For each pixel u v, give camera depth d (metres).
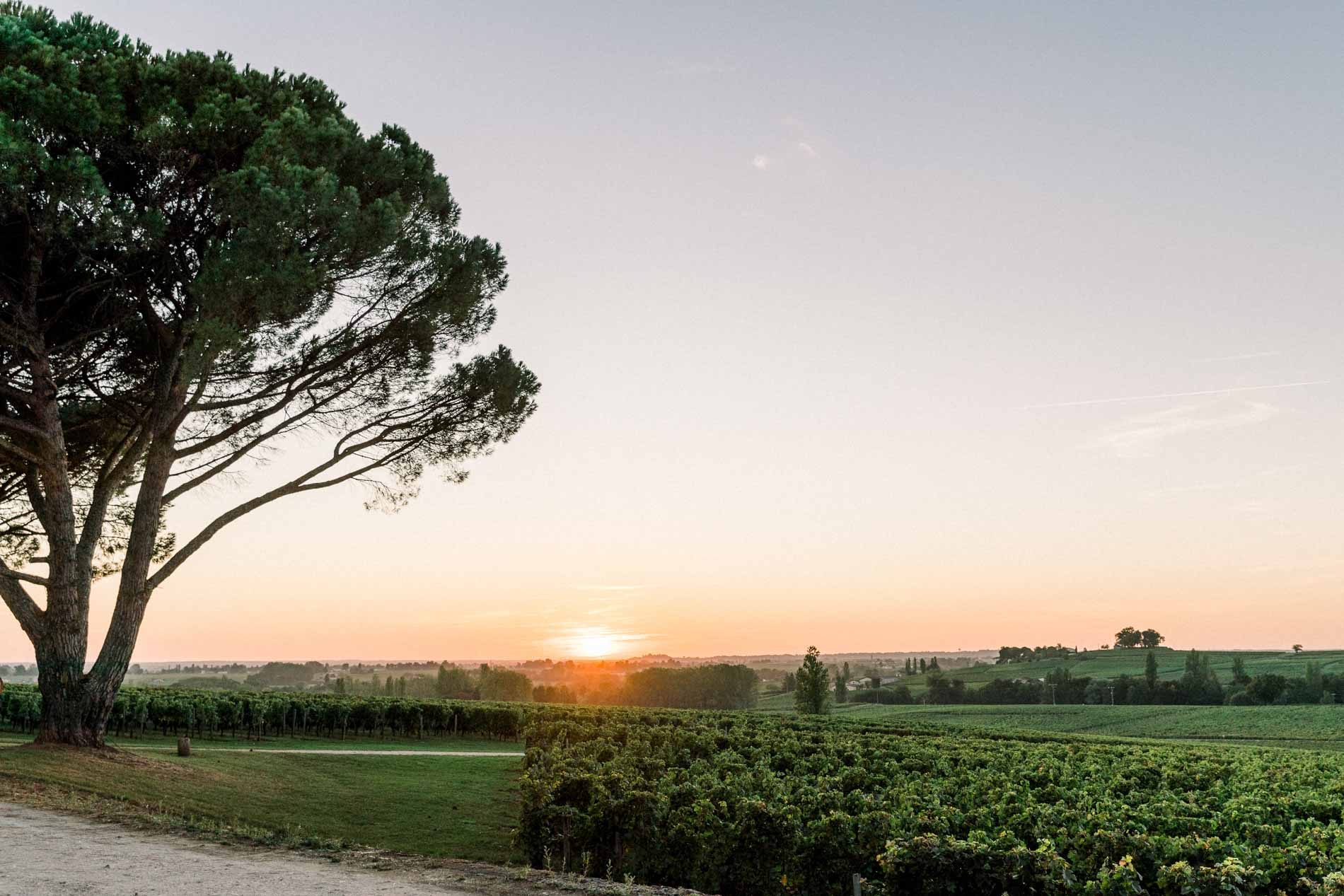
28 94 15.50
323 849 11.59
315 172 17.19
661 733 26.70
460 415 21.78
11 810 13.03
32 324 17.41
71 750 17.84
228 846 11.41
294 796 18.27
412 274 19.92
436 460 22.22
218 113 17.12
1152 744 47.56
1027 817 11.85
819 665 82.31
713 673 147.00
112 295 18.06
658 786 14.10
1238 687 143.50
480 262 20.98
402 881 9.87
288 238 16.98
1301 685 134.38
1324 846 10.84
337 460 21.39
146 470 19.67
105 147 16.98
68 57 16.55
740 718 46.41
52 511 19.12
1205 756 30.69
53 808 13.42
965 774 17.69
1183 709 120.19
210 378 19.83
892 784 16.19
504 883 9.95
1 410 19.45
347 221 17.33
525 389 22.25
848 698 177.75
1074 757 24.70
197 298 16.61
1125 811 12.63
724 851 11.32
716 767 18.48
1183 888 8.88
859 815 11.27
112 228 15.97
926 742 31.22
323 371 20.27
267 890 9.16
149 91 17.22
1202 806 14.92
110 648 19.27
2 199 15.50
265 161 17.20
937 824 11.20
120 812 13.48
